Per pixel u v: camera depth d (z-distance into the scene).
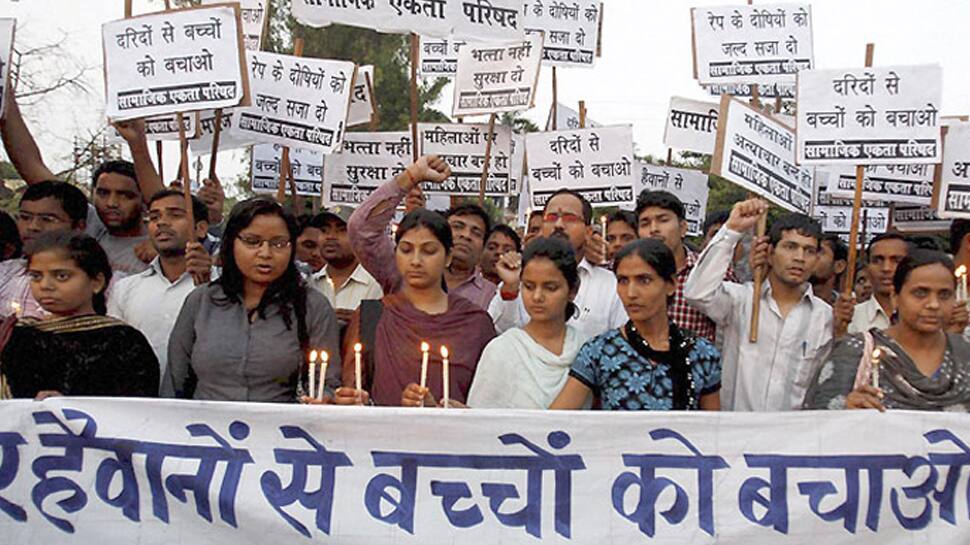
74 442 3.68
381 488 3.73
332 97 7.01
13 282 5.15
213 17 5.68
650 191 5.98
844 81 5.75
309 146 7.01
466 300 4.62
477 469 3.75
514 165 9.34
